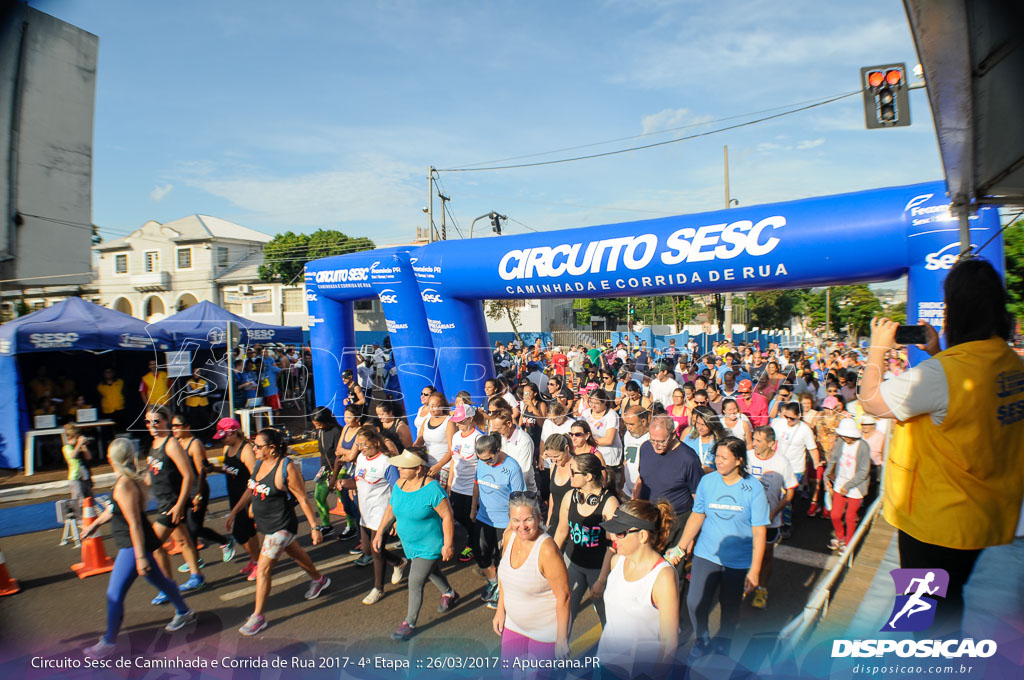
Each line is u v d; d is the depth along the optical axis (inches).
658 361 587.8
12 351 393.4
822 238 217.2
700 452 234.4
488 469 199.8
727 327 775.7
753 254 230.8
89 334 424.8
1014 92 78.5
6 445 408.2
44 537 285.9
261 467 188.5
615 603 119.7
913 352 201.6
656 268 255.4
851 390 333.7
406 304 376.2
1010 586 128.4
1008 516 67.3
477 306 347.6
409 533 179.3
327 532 273.7
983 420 65.9
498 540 202.2
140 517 173.5
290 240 1592.0
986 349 68.0
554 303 1615.4
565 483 184.7
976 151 92.9
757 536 148.6
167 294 1614.2
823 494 289.9
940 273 194.4
